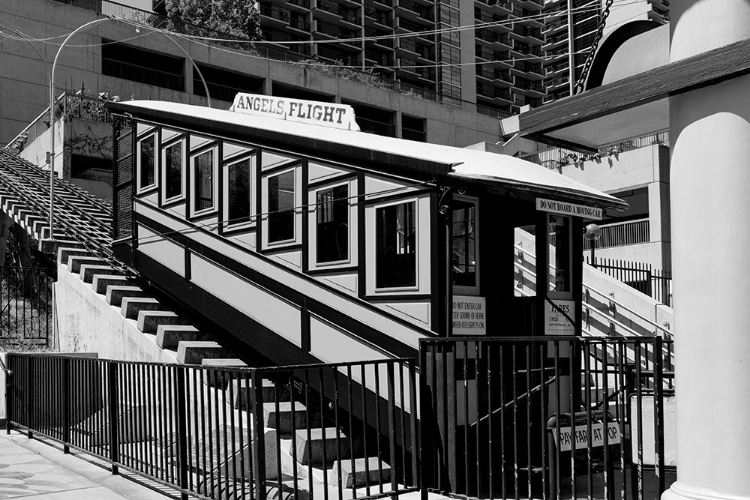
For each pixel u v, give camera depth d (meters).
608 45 6.70
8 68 39.06
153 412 7.40
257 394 5.85
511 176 7.91
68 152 25.03
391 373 7.05
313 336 9.46
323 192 9.41
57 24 40.56
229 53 46.12
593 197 8.59
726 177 4.81
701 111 4.95
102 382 8.50
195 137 12.04
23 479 7.94
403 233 8.29
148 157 13.35
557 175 9.19
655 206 23.84
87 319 14.06
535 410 8.68
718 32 4.95
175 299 12.50
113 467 8.12
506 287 8.87
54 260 19.84
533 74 99.88
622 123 6.47
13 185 20.70
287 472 8.18
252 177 10.69
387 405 8.35
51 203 16.22
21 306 18.73
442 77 85.50
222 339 11.81
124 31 42.34
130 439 7.86
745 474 4.67
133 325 12.44
